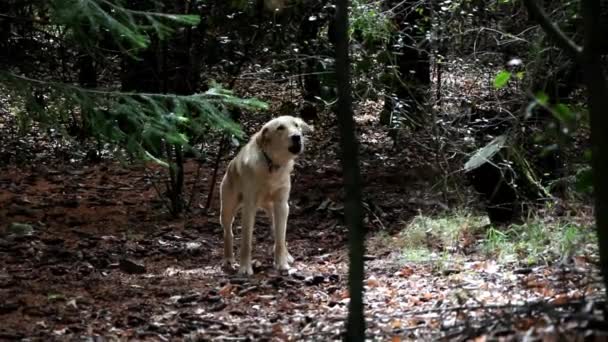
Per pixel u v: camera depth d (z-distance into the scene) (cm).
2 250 1009
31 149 1667
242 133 855
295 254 1046
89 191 1416
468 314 626
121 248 1051
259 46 1263
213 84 911
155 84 1320
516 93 1029
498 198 1027
